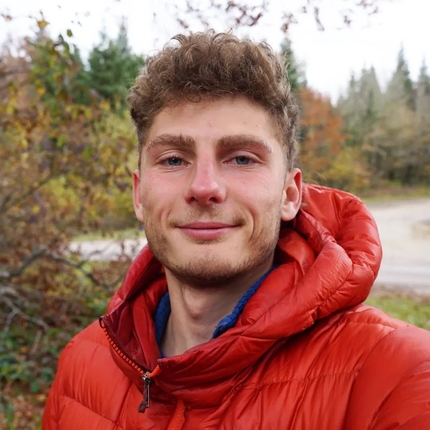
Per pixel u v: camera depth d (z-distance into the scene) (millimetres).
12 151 5227
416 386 839
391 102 28672
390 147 26359
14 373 4516
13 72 4434
